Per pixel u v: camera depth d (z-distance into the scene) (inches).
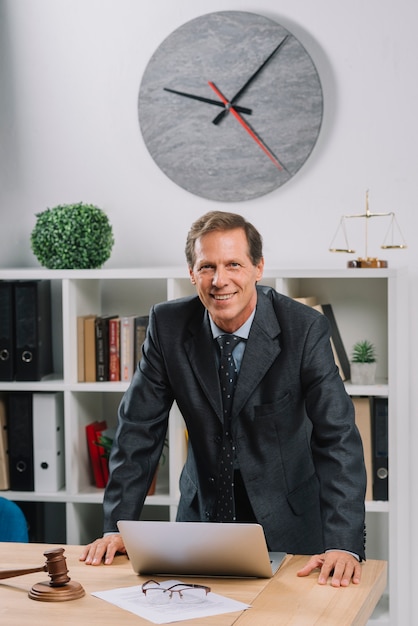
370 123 145.2
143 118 150.9
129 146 152.6
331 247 147.5
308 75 145.2
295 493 102.6
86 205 145.7
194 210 151.6
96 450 147.9
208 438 100.6
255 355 98.5
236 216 93.5
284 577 86.9
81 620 76.4
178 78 149.4
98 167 153.9
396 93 144.3
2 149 156.5
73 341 143.6
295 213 148.3
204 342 100.0
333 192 147.0
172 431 139.4
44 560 93.4
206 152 149.4
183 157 150.0
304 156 146.2
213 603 79.7
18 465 145.8
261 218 149.5
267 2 146.7
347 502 91.1
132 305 156.4
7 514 112.6
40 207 156.0
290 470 101.5
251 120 147.6
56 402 145.3
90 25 152.4
